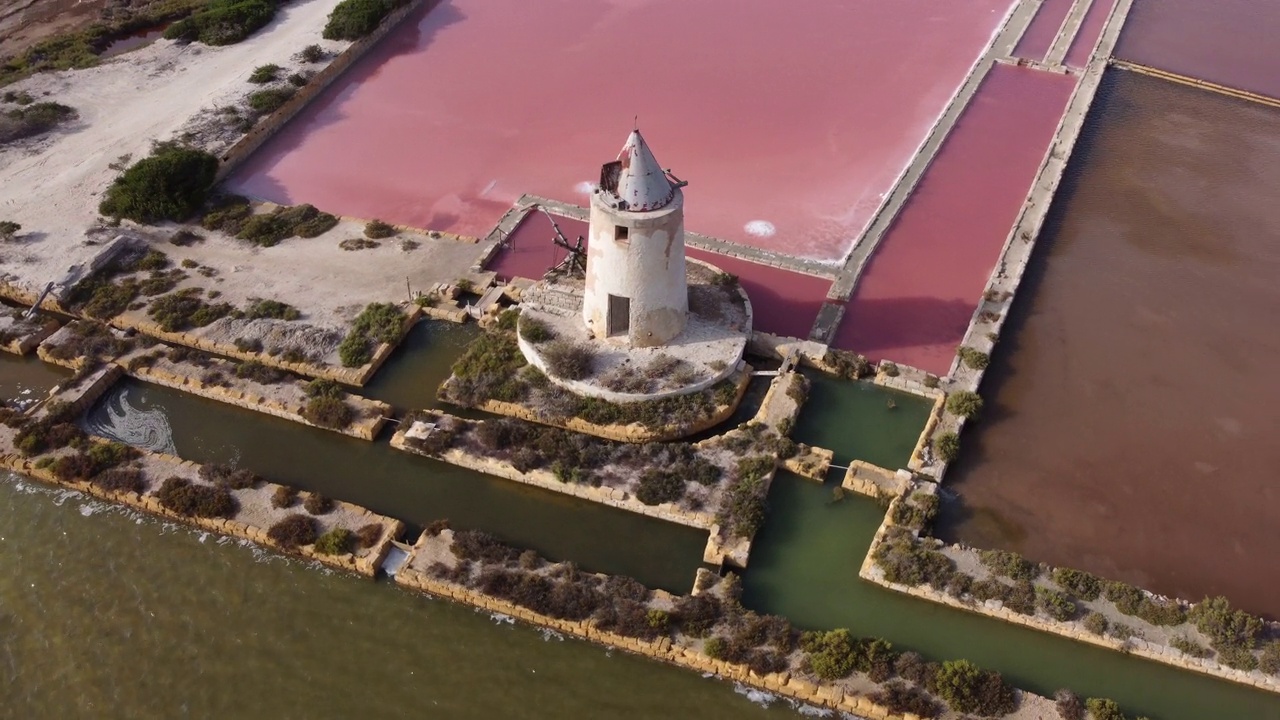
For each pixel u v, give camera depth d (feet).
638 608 90.99
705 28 211.20
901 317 128.98
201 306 128.88
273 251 140.67
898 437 112.47
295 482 107.86
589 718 86.43
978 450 110.93
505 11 220.43
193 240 142.82
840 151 165.68
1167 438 112.88
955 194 154.61
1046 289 135.74
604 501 103.09
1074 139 168.25
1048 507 104.12
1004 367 122.31
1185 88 189.78
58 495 106.22
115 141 165.07
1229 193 157.07
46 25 212.64
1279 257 142.72
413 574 95.35
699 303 124.16
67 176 155.63
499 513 104.17
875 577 95.35
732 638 88.79
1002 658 90.02
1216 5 226.38
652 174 102.32
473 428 110.32
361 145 169.68
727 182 157.28
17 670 91.35
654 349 115.85
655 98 182.91
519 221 147.33
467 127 174.60
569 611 91.20
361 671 90.22
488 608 93.91
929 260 139.74
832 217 148.77
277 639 92.99
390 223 148.97
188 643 92.89
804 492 105.40
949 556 96.32
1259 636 88.79
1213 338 127.75
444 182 159.22
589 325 117.80
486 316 127.44
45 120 170.09
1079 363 123.34
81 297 131.23
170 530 102.37
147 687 89.76
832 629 92.32
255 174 161.38
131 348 123.03
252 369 118.32
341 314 128.16
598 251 107.34
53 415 112.47
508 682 89.04
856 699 84.48
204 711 87.76
